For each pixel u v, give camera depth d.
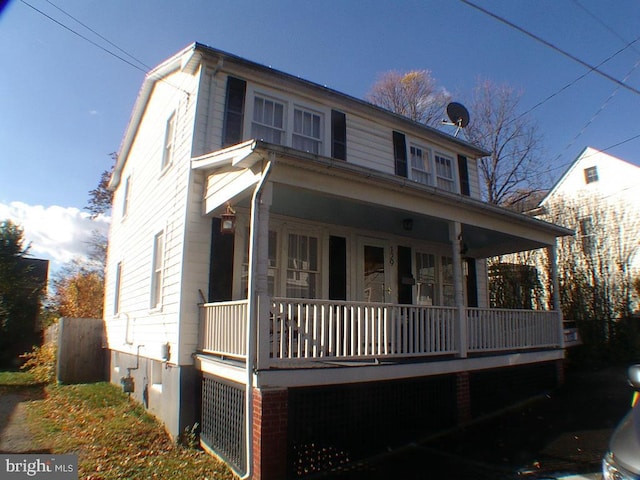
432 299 12.21
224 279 8.67
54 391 13.31
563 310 15.34
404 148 12.31
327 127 10.80
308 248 10.12
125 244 13.78
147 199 11.63
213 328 7.70
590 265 15.62
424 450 7.16
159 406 9.09
